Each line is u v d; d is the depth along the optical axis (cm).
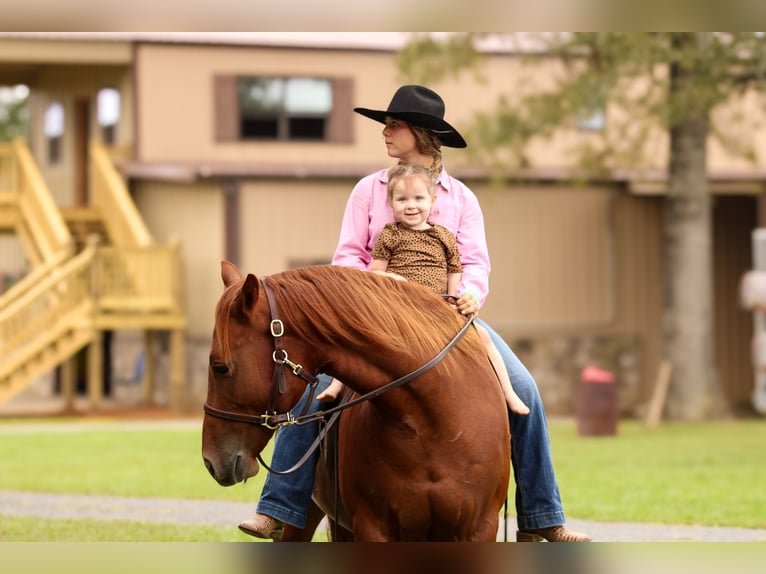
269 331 880
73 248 4194
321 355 898
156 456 2833
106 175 4572
